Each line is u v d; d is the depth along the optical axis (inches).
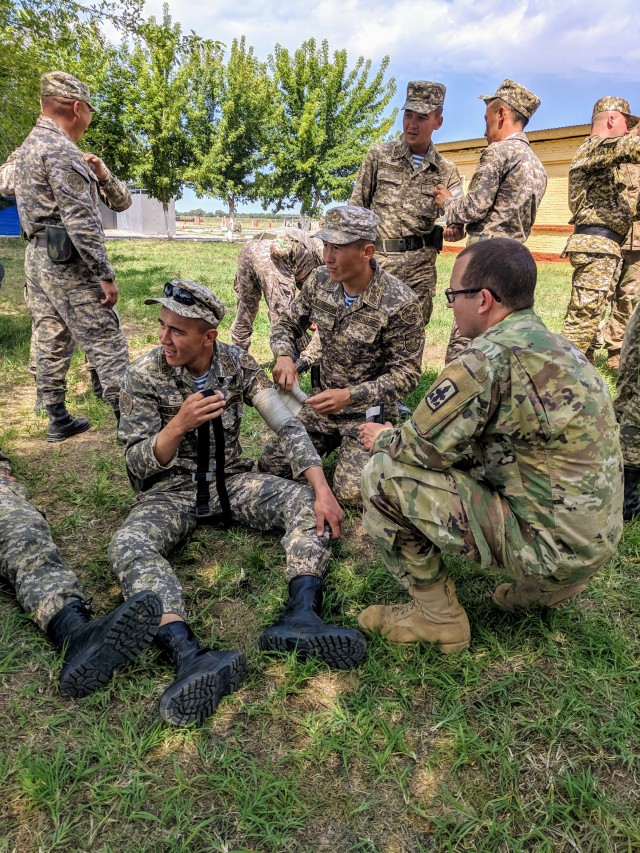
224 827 62.9
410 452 74.1
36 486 131.8
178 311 90.4
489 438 73.4
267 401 108.1
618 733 73.2
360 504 123.2
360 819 64.1
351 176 1152.2
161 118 1024.9
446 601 83.6
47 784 64.9
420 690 80.4
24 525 89.9
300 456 103.4
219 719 75.2
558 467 69.4
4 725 72.9
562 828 63.5
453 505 74.9
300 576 90.6
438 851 61.1
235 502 108.5
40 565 86.4
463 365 69.8
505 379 68.9
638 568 107.3
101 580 101.4
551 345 69.0
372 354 122.2
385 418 121.1
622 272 212.5
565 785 67.2
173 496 104.5
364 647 81.0
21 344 233.3
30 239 149.4
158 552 90.9
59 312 149.3
